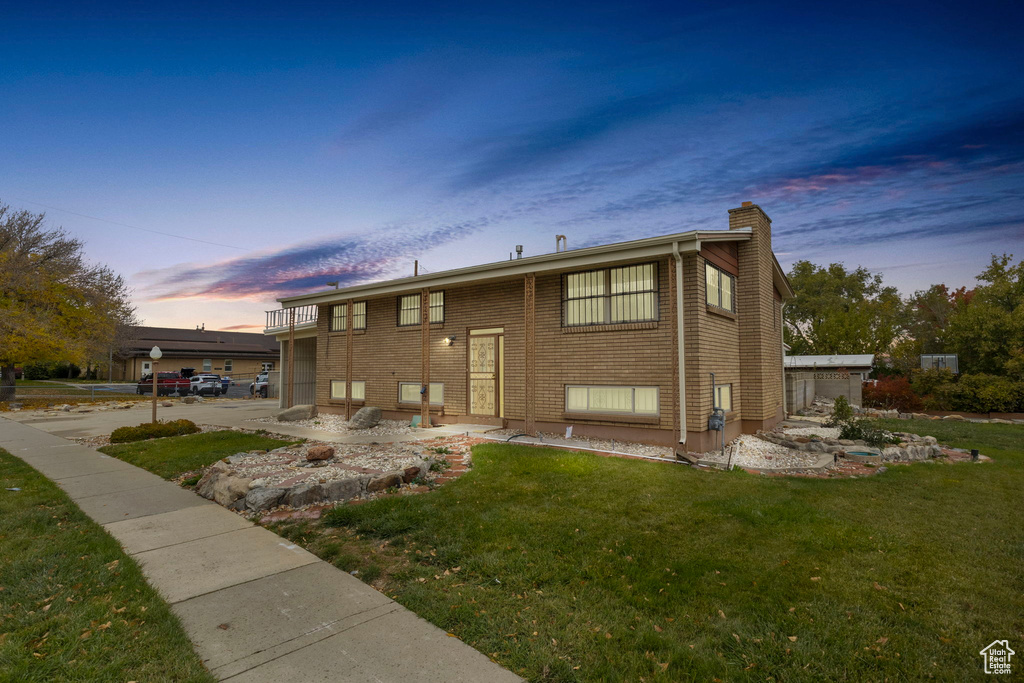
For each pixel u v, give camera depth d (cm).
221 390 3666
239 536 596
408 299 1664
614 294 1200
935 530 584
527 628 387
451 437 1246
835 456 1008
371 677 329
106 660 342
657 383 1123
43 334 2456
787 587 448
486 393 1445
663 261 1130
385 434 1316
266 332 2275
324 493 719
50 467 984
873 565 490
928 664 340
